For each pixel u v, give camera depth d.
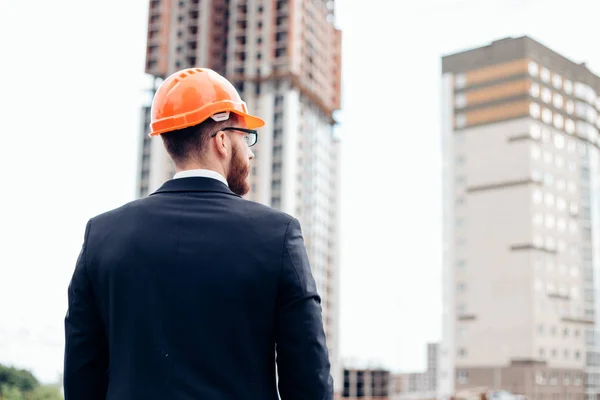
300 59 108.25
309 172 111.31
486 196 94.31
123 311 1.87
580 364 92.00
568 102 99.56
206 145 2.01
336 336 113.75
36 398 33.75
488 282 91.88
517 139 93.12
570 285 93.69
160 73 108.62
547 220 92.94
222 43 109.69
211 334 1.80
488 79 96.75
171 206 1.93
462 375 91.06
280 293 1.84
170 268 1.84
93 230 2.02
